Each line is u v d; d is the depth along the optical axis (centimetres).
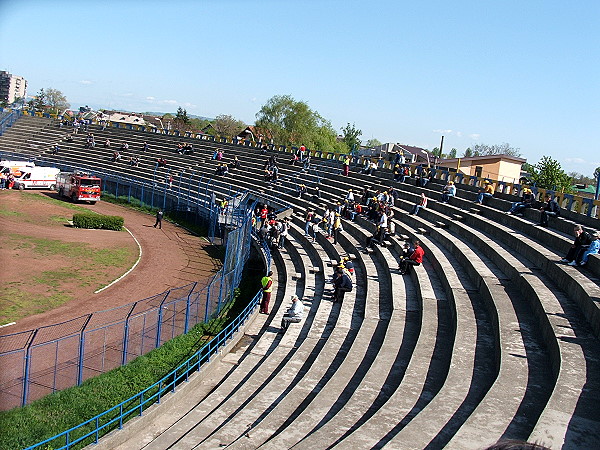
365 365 1549
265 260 3191
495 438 922
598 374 1118
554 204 2439
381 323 1920
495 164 5191
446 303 1939
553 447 847
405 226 3167
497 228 2500
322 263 2931
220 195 5125
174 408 1614
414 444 949
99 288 2698
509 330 1445
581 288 1498
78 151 7488
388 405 1173
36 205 4953
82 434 1448
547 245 2119
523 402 1062
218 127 14100
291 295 2548
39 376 1645
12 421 1457
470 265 2117
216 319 2381
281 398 1461
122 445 1414
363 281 2552
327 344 1791
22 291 2503
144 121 15388
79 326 2097
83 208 5166
